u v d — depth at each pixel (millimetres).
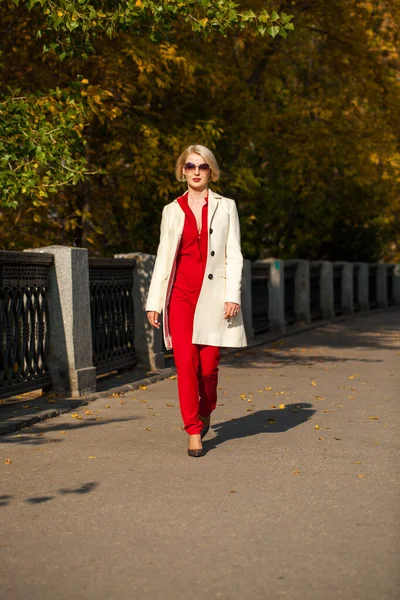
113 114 14883
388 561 4578
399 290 36375
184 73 17234
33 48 15695
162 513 5539
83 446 7664
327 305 25969
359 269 30875
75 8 10695
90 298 11398
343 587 4207
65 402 9867
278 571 4438
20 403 9820
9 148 10789
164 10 10781
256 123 22469
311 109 25438
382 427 8570
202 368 7418
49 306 10438
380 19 25062
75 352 10430
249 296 18453
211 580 4324
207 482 6332
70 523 5344
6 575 4438
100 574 4434
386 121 25312
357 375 12820
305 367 13859
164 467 6824
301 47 25500
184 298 7211
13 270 9594
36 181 10820
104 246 20359
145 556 4703
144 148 17156
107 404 10094
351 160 25500
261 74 24062
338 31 24172
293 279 23141
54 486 6266
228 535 5059
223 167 20188
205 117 20031
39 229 17578
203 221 7203
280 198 27484
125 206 17953
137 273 13070
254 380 12227
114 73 16062
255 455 7238
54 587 4258
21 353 9797
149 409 9695
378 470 6695
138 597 4113
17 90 11891
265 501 5801
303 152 24562
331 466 6828
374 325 24016
